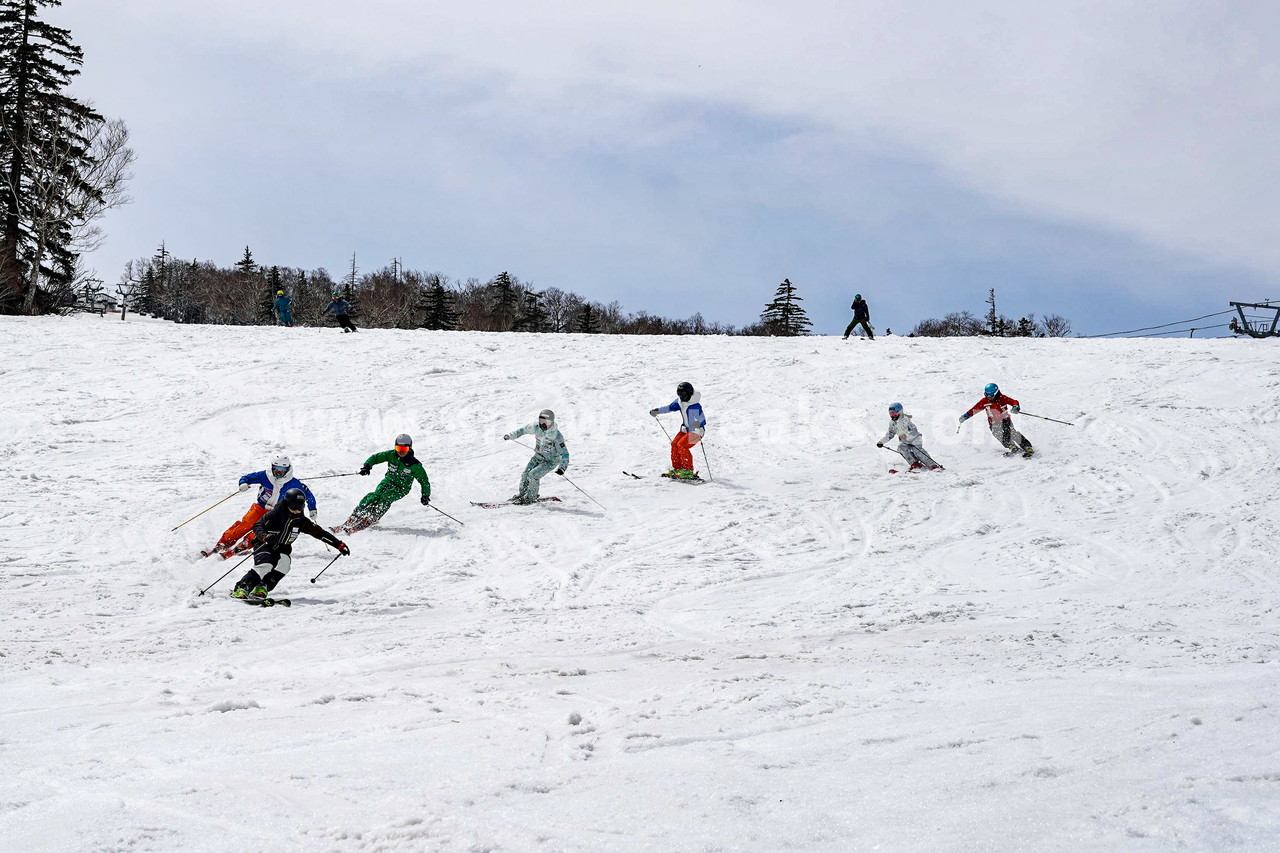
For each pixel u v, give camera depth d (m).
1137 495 13.55
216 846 2.57
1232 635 6.99
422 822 2.72
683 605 8.58
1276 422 17.02
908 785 2.94
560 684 5.29
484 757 3.50
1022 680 5.21
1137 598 8.80
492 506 13.22
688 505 13.37
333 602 8.46
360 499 13.26
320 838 2.62
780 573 10.00
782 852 2.42
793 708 4.41
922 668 5.76
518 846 2.51
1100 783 2.85
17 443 14.70
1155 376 21.00
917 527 12.20
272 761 3.47
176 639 6.86
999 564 10.45
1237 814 2.48
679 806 2.82
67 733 4.01
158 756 3.57
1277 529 11.57
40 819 2.79
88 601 8.04
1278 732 3.51
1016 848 2.34
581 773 3.24
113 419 16.77
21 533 10.30
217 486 13.10
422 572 9.89
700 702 4.57
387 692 4.98
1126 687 4.84
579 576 9.77
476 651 6.46
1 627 6.99
